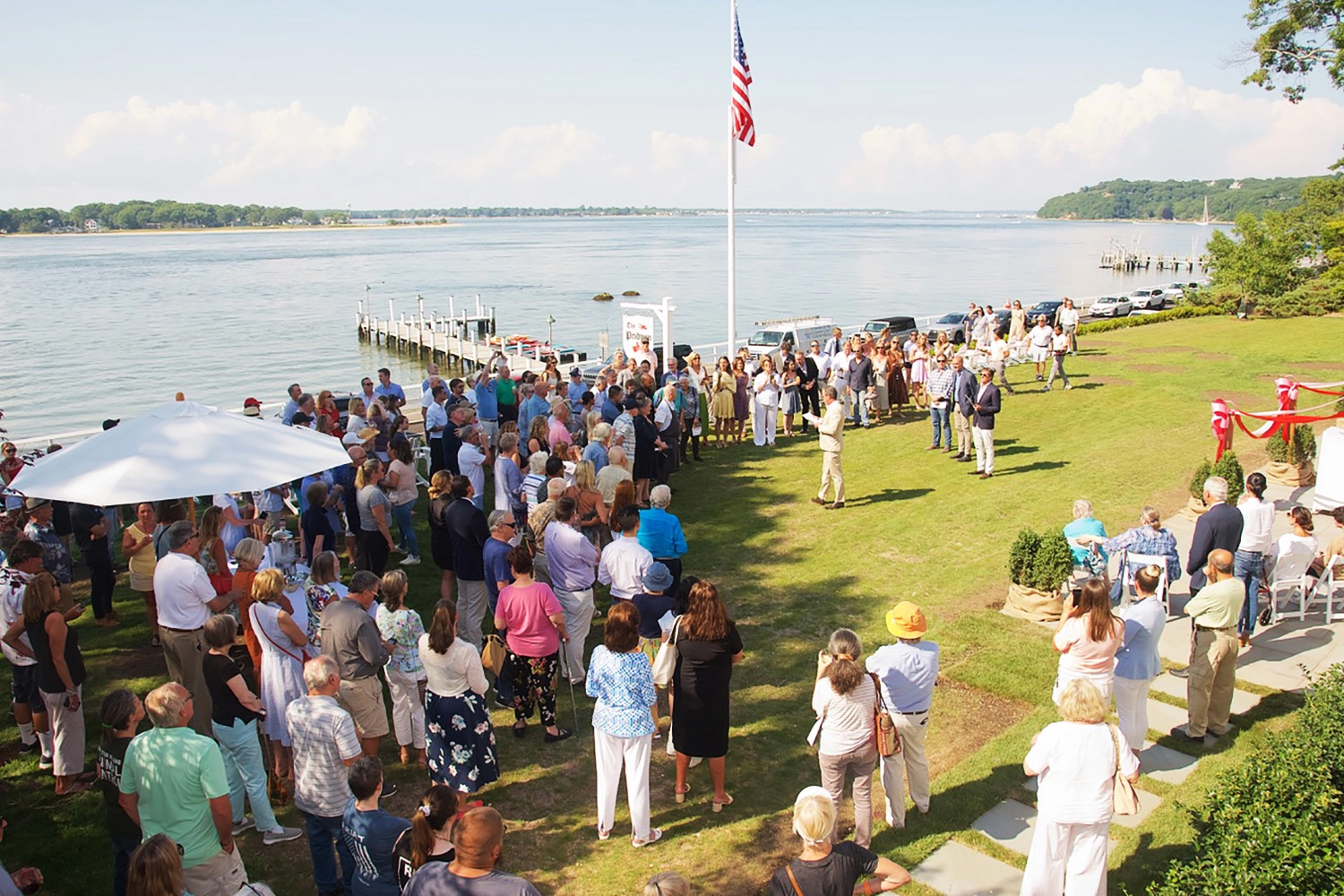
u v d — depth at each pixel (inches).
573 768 295.3
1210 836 208.7
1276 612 381.7
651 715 250.7
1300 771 216.4
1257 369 955.3
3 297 3366.1
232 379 1729.8
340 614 266.4
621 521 341.1
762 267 4589.1
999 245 7352.4
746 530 523.8
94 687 346.0
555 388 620.7
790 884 174.2
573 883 239.1
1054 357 884.6
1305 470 561.9
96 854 254.1
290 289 3646.7
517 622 302.5
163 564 281.4
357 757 224.1
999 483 596.1
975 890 232.2
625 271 4475.9
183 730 202.4
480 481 463.8
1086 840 211.9
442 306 3009.4
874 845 250.5
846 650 236.2
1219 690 293.3
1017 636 378.0
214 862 203.9
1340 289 1459.2
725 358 723.4
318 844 227.1
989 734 309.1
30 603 269.1
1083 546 393.7
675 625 264.7
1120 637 262.7
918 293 3152.1
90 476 288.0
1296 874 187.5
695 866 245.4
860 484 610.2
